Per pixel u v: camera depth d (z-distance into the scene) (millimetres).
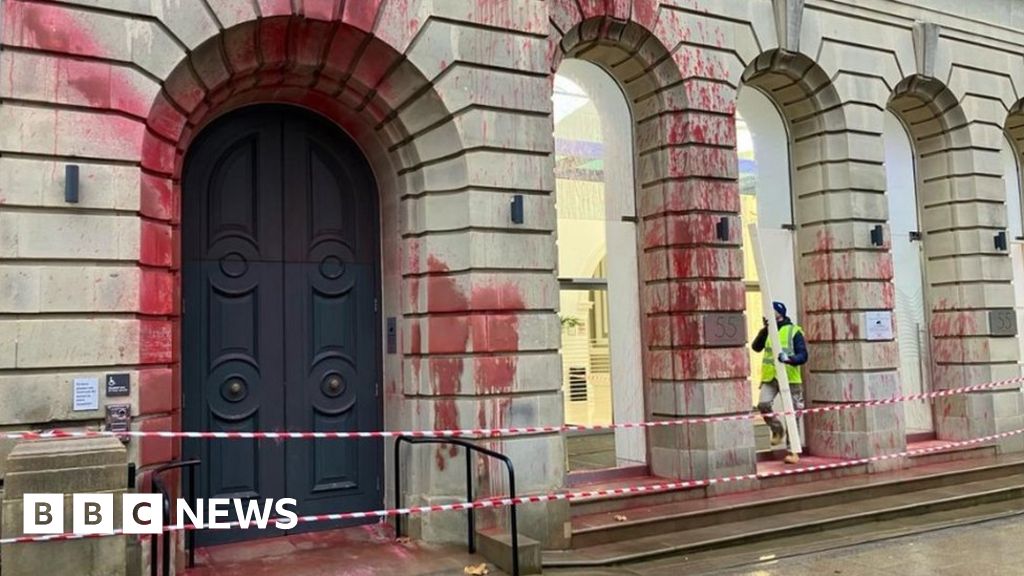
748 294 10938
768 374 10492
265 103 7688
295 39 6996
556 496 7066
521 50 7801
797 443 10266
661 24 9477
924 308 12570
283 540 7434
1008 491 10102
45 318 5742
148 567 5984
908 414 12188
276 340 7648
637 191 10008
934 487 10188
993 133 12438
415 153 7668
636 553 7324
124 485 5207
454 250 7551
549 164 7879
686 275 9469
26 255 5699
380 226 8266
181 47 6352
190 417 7176
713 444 9227
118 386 5922
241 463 7418
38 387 5688
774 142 11281
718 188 9656
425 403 7570
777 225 11180
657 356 9672
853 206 10773
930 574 6633
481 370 7371
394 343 7977
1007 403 12078
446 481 7480
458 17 7492
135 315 6055
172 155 6566
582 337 9531
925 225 12617
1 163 5676
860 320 10688
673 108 9641
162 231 6453
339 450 7898
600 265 9719
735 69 9984
